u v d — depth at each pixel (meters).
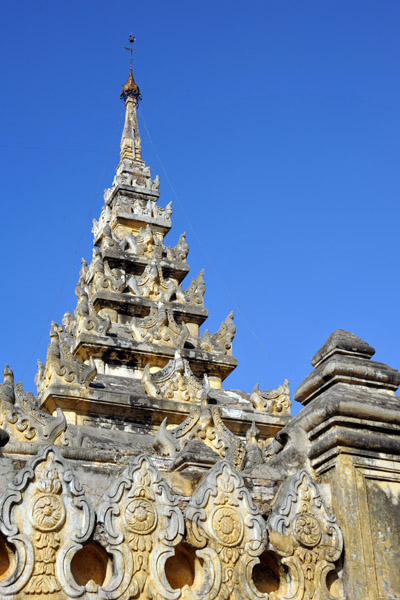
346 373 13.41
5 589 9.89
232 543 11.47
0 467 10.92
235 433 29.67
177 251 39.19
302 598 11.71
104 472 11.42
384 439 12.88
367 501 12.52
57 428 19.77
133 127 44.16
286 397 30.69
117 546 10.70
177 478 12.12
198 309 36.59
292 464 13.22
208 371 34.25
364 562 12.08
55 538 10.36
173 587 11.25
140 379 31.42
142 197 41.47
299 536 11.95
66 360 28.33
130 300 35.41
